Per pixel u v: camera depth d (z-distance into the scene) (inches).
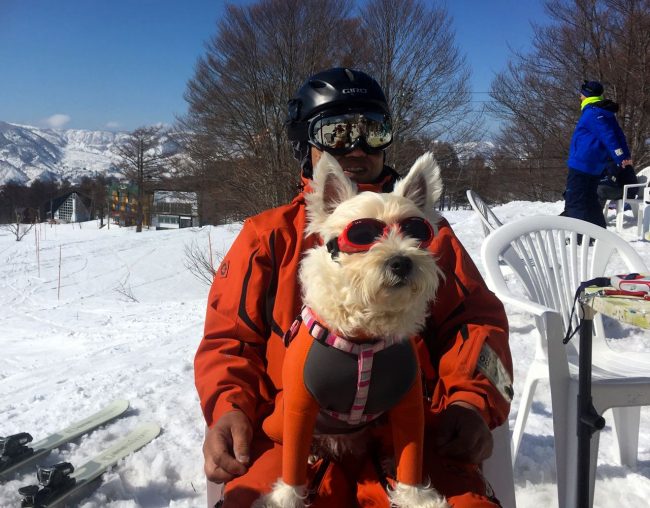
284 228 78.6
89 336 362.9
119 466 115.3
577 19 880.3
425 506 60.5
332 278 60.8
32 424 150.4
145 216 2124.8
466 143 905.5
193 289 695.7
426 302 65.4
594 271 132.3
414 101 833.5
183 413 146.3
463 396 71.4
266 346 78.0
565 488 88.4
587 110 292.4
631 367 109.6
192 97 868.0
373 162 89.5
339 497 66.6
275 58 805.9
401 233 60.5
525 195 1229.7
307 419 63.1
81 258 943.7
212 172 855.1
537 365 108.6
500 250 125.3
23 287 742.5
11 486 109.0
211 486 75.5
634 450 112.3
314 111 88.2
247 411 71.8
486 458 69.3
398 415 63.6
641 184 357.1
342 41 830.5
